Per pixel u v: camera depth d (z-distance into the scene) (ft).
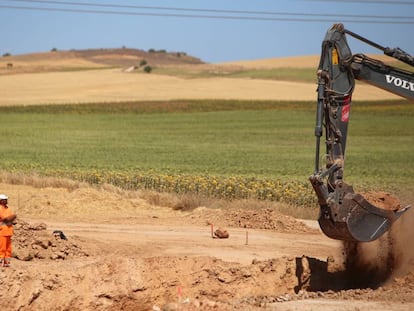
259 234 148.56
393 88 100.01
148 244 132.16
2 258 97.96
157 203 188.14
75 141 409.69
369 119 518.37
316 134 94.73
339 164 96.02
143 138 431.02
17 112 554.05
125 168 282.97
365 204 96.02
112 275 89.97
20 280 86.43
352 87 98.53
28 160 310.65
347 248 109.29
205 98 610.65
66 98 613.93
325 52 97.50
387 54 99.55
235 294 95.20
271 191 211.41
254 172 284.82
